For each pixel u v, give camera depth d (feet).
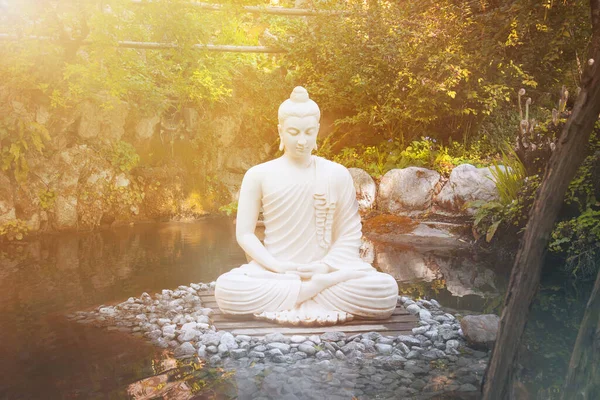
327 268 14.64
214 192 35.60
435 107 33.81
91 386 10.32
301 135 14.79
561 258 21.29
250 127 37.11
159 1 26.50
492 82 32.53
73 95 28.45
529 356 11.68
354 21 33.45
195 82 33.30
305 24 35.50
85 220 29.25
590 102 6.81
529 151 23.61
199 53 30.45
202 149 35.55
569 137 6.96
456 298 16.80
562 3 27.63
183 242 25.63
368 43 33.24
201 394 10.02
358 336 13.09
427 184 29.27
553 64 32.30
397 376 10.97
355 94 34.55
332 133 35.99
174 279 18.76
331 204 14.99
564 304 15.64
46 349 12.31
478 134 33.86
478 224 25.17
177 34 28.09
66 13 26.43
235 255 22.74
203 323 13.74
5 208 26.25
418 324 14.08
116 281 18.42
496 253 23.52
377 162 34.09
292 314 13.92
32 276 19.08
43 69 26.76
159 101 32.32
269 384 10.52
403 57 32.04
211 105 34.96
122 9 26.55
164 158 34.14
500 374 7.32
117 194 30.96
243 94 37.06
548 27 28.81
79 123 29.78
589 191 19.49
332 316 13.91
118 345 12.61
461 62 30.48
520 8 27.55
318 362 11.75
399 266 21.34
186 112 34.83
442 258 22.81
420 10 32.48
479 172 27.81
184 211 33.65
